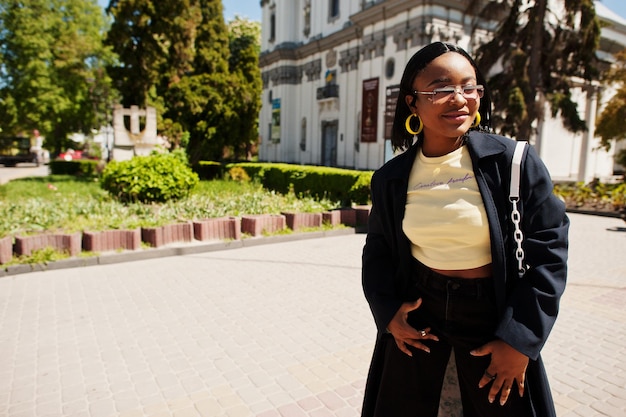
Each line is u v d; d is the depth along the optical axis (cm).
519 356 136
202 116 2069
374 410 182
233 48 3975
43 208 855
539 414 150
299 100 3138
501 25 1658
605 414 289
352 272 638
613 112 1803
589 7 1505
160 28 1895
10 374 339
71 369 347
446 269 156
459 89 147
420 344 160
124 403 299
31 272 613
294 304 500
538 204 142
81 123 3788
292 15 3150
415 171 165
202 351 379
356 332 421
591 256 748
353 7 2525
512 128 1567
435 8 1995
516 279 146
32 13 3023
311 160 2989
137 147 1730
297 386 322
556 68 1644
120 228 750
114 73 1962
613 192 1368
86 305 491
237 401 302
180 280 590
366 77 2381
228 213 963
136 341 399
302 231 902
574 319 459
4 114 3172
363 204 1154
